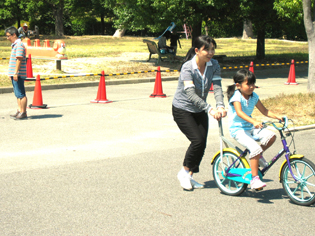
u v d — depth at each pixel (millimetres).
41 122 8812
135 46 33062
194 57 4738
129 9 19062
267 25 22484
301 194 4594
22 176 5434
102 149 6828
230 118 4848
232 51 31344
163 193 4902
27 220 4094
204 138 4871
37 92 10461
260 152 4520
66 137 7590
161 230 3895
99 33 60188
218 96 4848
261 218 4211
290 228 3973
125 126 8555
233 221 4121
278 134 7949
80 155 6465
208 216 4242
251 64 16234
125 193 4871
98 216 4203
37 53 18109
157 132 8086
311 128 8508
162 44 21516
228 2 19047
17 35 8883
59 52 17312
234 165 4859
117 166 5922
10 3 48719
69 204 4512
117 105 11008
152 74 17656
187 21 18969
